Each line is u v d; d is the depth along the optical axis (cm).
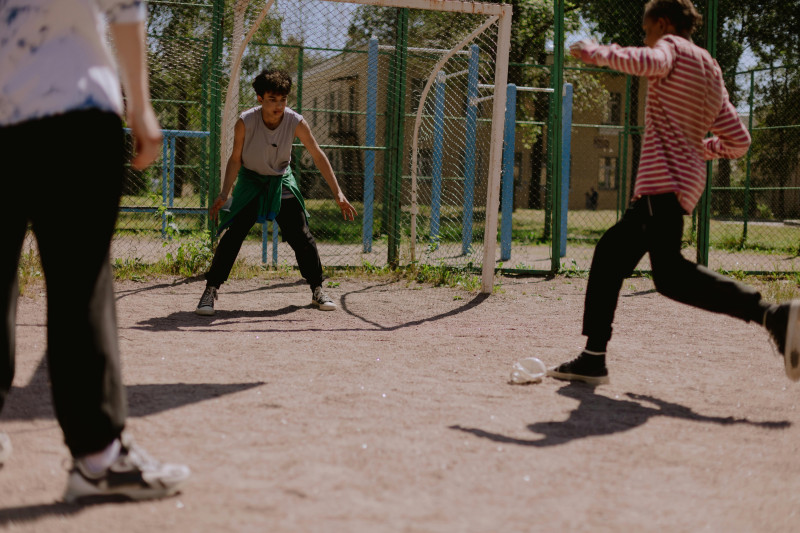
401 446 264
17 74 202
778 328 319
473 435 279
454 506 212
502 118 689
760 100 1522
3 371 227
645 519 208
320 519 200
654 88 346
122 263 781
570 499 221
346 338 476
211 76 797
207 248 789
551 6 1908
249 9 840
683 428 300
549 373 383
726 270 935
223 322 527
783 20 2106
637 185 352
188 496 215
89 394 205
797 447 278
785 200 1795
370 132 1112
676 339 502
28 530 190
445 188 1134
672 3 357
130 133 877
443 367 398
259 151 550
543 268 968
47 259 205
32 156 200
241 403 314
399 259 875
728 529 204
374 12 1109
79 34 207
